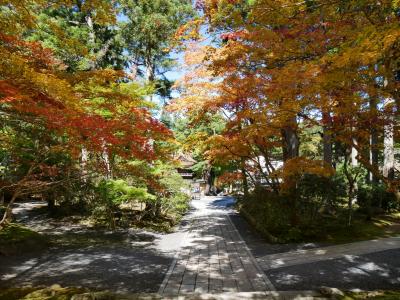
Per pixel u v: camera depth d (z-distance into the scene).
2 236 9.24
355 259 7.89
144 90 10.63
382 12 4.76
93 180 14.08
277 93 7.40
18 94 4.45
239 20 5.79
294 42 6.44
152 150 6.39
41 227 12.98
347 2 4.78
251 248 9.56
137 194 12.39
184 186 16.42
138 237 11.27
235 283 6.36
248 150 11.54
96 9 6.22
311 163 9.37
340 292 5.57
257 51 7.39
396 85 5.93
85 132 5.04
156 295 5.56
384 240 10.00
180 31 8.38
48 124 5.04
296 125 9.60
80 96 6.47
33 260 8.22
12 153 9.36
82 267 7.58
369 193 15.19
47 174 10.25
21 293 5.79
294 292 5.69
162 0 16.80
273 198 12.17
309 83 6.56
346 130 7.94
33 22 5.70
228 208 22.36
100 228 12.80
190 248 9.70
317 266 7.41
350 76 5.60
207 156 13.18
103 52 17.27
